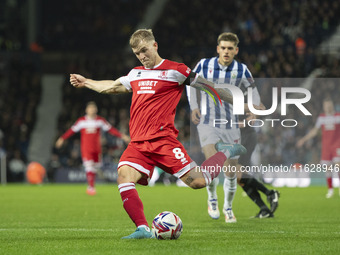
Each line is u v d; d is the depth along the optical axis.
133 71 11.38
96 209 20.73
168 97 11.06
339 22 58.91
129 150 11.15
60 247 10.07
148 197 28.11
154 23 61.62
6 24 61.00
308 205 22.55
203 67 15.34
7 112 53.19
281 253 9.23
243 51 56.28
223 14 60.53
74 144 49.12
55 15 63.28
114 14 63.28
